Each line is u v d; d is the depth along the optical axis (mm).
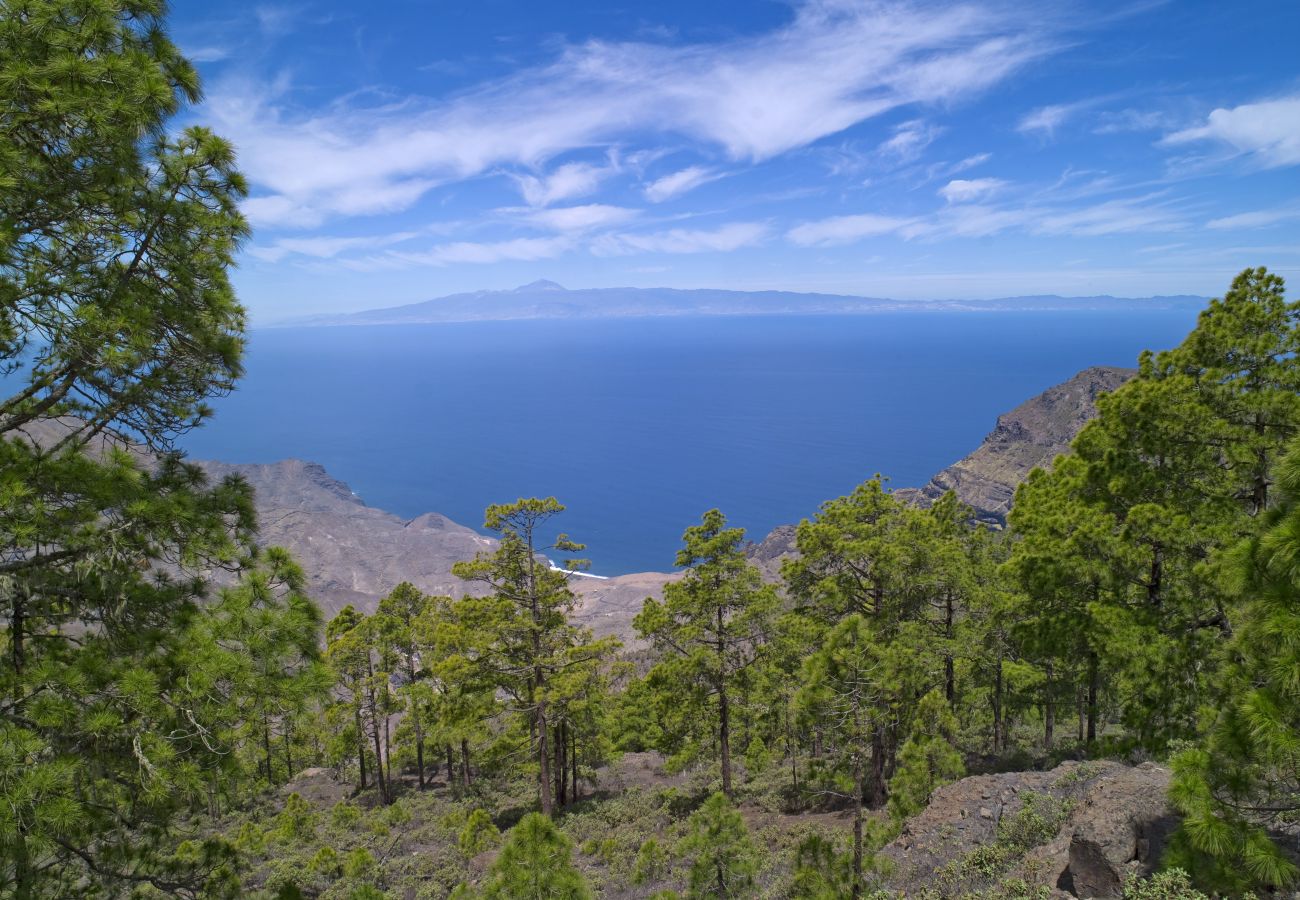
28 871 7488
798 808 24609
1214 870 7434
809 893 13766
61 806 6789
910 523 21938
